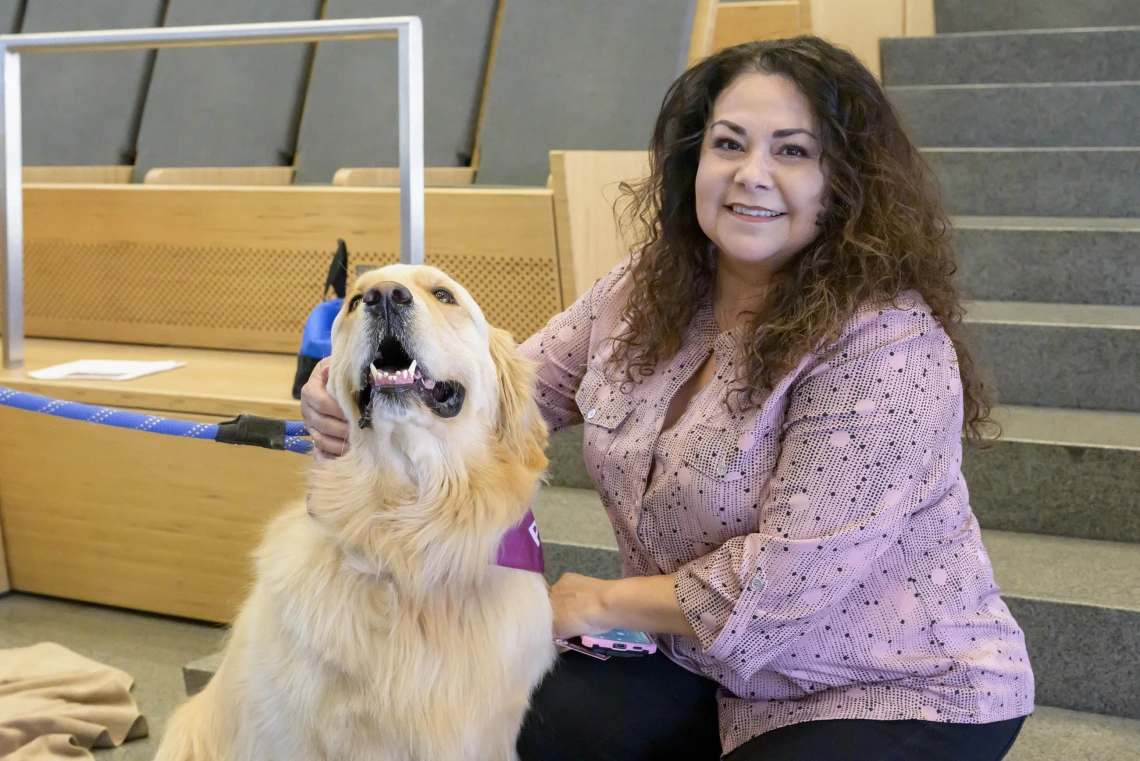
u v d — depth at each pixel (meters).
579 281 2.76
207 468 2.57
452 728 1.36
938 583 1.40
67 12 4.14
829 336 1.33
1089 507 2.29
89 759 2.04
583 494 2.62
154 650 2.55
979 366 1.92
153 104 3.96
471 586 1.42
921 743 1.34
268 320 3.19
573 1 3.35
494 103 3.38
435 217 2.86
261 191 3.09
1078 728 1.88
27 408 1.73
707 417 1.46
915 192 1.43
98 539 2.74
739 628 1.33
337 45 3.74
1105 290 2.99
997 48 4.22
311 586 1.37
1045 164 3.45
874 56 4.66
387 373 1.38
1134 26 4.62
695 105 1.52
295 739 1.37
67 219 3.35
